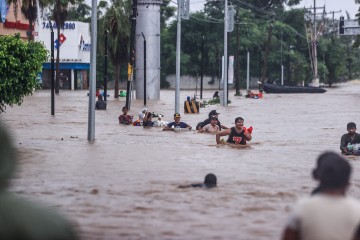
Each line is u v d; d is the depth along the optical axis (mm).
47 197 17891
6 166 5445
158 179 22062
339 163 7605
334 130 50094
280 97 133375
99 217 14922
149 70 114000
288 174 24062
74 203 16875
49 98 107250
